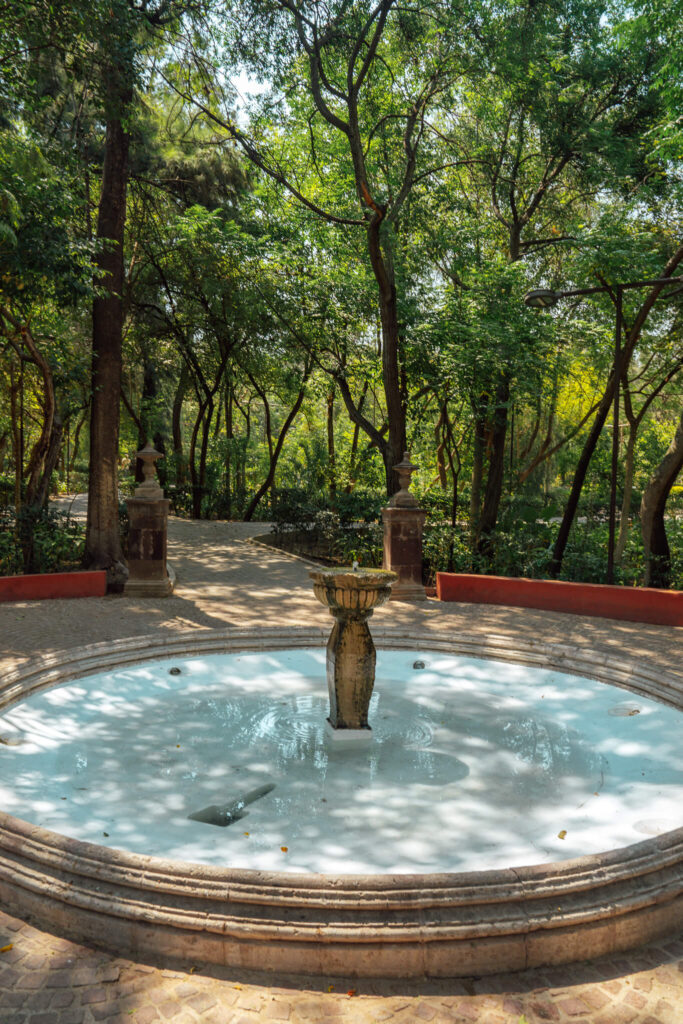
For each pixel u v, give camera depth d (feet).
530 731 20.01
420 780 16.49
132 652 26.58
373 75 47.09
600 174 53.57
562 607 35.06
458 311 51.13
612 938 11.32
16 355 47.26
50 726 19.69
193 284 68.69
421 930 10.67
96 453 42.37
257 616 33.35
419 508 38.14
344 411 124.77
